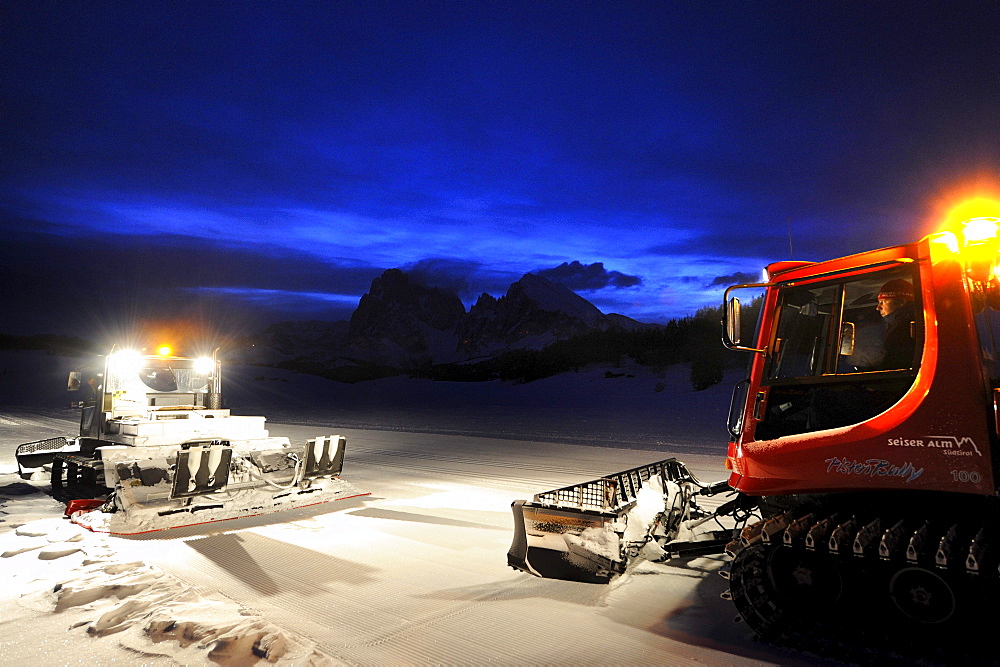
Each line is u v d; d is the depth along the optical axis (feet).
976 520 11.73
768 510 14.98
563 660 12.31
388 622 14.26
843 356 13.17
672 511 18.02
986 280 12.44
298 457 28.94
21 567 18.25
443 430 61.26
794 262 14.49
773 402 13.98
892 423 11.96
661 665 12.03
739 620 14.24
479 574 17.83
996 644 11.08
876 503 12.64
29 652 12.51
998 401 11.03
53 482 30.48
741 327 14.16
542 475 34.81
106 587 15.89
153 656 12.30
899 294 12.71
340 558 19.38
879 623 12.34
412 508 26.76
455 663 12.18
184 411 29.86
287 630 13.74
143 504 23.24
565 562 15.83
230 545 20.79
